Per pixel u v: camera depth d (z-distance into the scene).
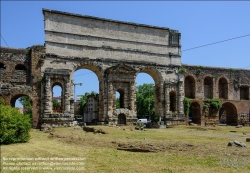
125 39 57.19
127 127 48.41
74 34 52.88
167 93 59.22
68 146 24.44
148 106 96.12
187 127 51.50
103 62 54.41
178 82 60.72
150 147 21.11
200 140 27.53
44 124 47.97
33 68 49.41
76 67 52.34
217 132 40.69
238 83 69.06
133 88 55.91
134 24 58.19
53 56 50.59
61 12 52.16
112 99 54.06
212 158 17.50
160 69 59.56
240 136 33.19
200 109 62.78
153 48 59.66
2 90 47.53
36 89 49.34
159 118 58.59
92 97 71.12
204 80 67.25
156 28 60.41
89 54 53.59
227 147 21.47
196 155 18.58
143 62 57.81
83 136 30.73
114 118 53.62
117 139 27.59
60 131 39.91
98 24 55.28
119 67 54.69
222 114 79.50
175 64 61.22
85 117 75.88
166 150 20.58
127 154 19.80
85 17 54.12
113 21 56.31
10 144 25.50
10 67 48.66
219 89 69.62
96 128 38.56
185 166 15.60
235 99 68.38
